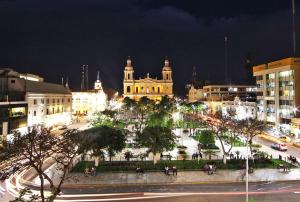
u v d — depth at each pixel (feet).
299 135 299.38
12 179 170.40
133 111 485.97
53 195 110.42
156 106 438.81
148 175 179.83
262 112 390.83
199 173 183.42
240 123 293.43
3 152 148.87
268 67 376.27
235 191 150.92
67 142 179.11
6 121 265.54
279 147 249.34
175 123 403.34
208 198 140.36
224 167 192.34
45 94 361.92
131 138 310.86
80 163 203.82
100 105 623.36
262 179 171.42
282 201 135.95
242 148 260.42
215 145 263.90
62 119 430.20
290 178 173.17
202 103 525.34
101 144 189.37
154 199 139.33
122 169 189.57
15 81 308.19
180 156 229.45
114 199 139.33
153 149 199.00
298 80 321.11
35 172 185.16
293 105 321.93
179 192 149.59
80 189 155.02
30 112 318.24
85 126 425.69
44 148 142.51
